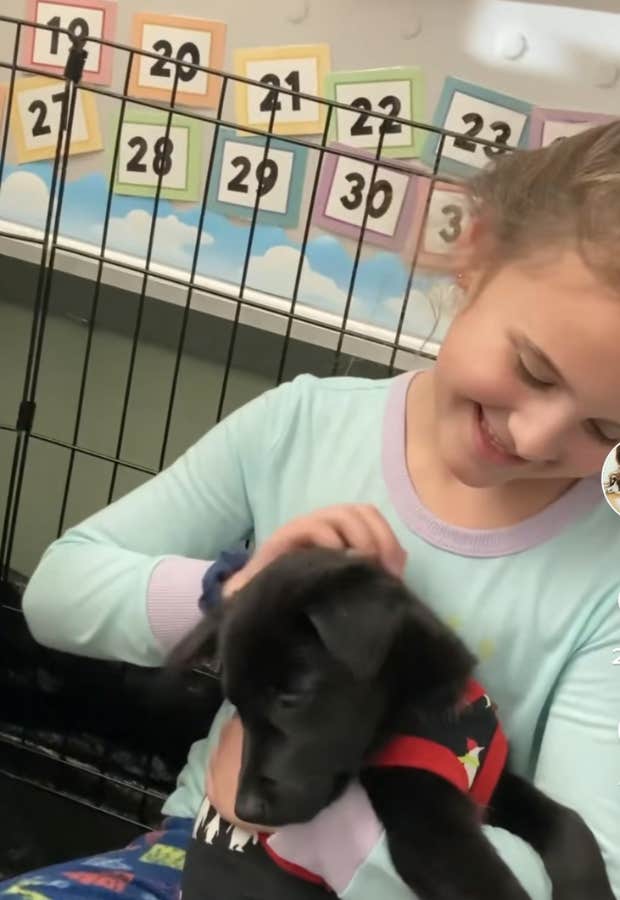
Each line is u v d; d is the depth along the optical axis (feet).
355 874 2.28
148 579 2.79
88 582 2.89
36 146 4.72
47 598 2.97
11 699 4.48
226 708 3.15
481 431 2.43
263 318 4.58
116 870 2.85
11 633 4.47
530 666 2.70
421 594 2.72
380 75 4.34
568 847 2.41
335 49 4.36
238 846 2.50
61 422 5.06
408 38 4.29
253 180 4.54
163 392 4.91
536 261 2.31
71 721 4.44
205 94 4.50
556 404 2.23
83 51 3.81
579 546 2.72
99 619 2.83
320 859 2.33
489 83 4.26
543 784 2.60
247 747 2.27
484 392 2.33
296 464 3.01
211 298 4.61
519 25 4.17
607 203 2.28
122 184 4.66
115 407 4.98
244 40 4.43
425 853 2.22
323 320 4.53
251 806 2.20
